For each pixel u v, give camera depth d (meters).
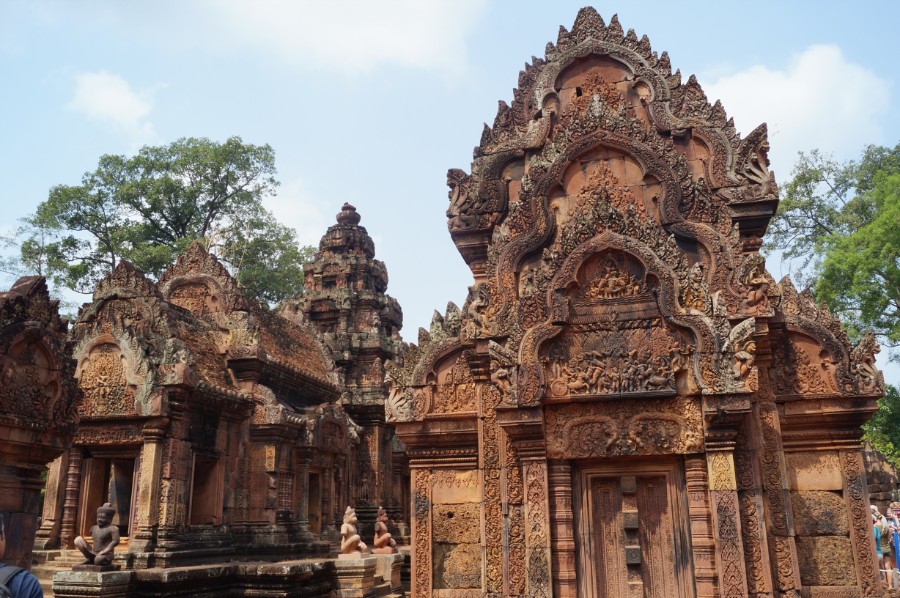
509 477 11.34
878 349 12.47
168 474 17.45
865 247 28.86
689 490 10.59
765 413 11.41
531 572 10.69
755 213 12.71
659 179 12.12
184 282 23.25
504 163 13.80
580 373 10.98
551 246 12.17
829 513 12.05
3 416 8.27
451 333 14.43
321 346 28.44
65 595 14.02
